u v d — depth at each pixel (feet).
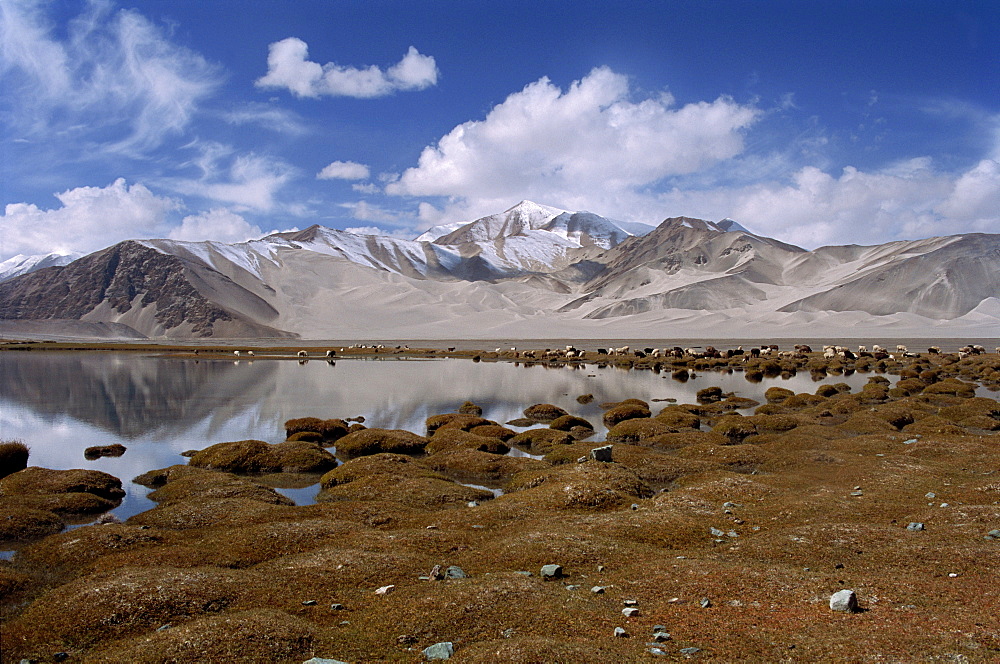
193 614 58.39
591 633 49.44
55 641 54.29
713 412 221.87
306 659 47.70
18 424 204.03
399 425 200.75
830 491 100.37
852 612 50.65
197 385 318.65
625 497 102.06
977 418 180.86
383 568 68.54
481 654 44.73
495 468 134.10
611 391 291.38
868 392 247.50
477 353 597.11
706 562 65.92
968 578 58.39
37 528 96.02
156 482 129.08
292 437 172.35
